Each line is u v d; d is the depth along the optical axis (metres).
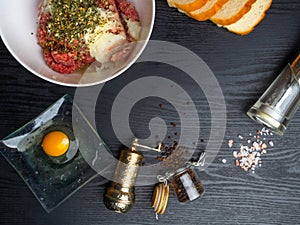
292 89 0.54
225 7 0.52
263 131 0.57
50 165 0.55
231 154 0.58
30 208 0.56
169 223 0.58
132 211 0.57
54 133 0.53
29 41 0.50
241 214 0.58
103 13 0.49
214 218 0.58
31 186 0.55
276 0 0.56
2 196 0.56
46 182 0.55
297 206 0.58
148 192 0.57
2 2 0.48
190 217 0.58
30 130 0.54
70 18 0.48
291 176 0.58
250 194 0.58
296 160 0.58
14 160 0.55
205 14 0.52
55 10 0.49
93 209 0.57
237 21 0.53
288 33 0.56
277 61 0.57
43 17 0.49
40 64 0.50
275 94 0.55
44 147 0.54
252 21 0.54
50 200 0.56
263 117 0.55
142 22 0.50
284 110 0.54
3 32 0.48
